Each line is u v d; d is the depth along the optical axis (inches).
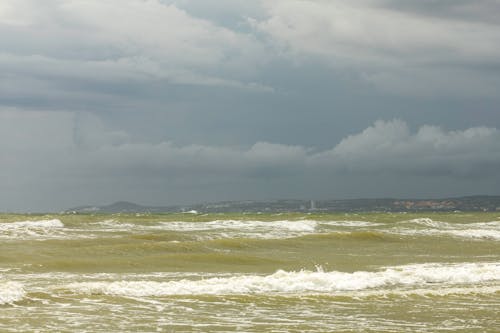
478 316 665.0
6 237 1637.6
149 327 588.7
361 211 5792.3
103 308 668.7
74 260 1127.0
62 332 558.6
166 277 982.4
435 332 589.3
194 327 594.2
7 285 736.3
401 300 756.0
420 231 2209.6
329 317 652.7
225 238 1774.1
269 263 1221.7
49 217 2469.2
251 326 603.2
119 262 1137.4
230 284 833.5
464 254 1483.8
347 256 1403.8
